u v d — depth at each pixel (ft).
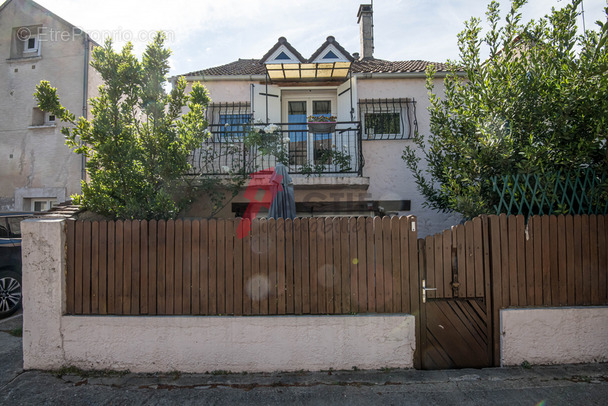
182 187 21.01
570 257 14.83
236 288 14.34
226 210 25.35
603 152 15.60
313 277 14.35
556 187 15.48
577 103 15.24
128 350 14.12
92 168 17.51
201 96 19.57
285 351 14.08
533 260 14.76
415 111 28.09
